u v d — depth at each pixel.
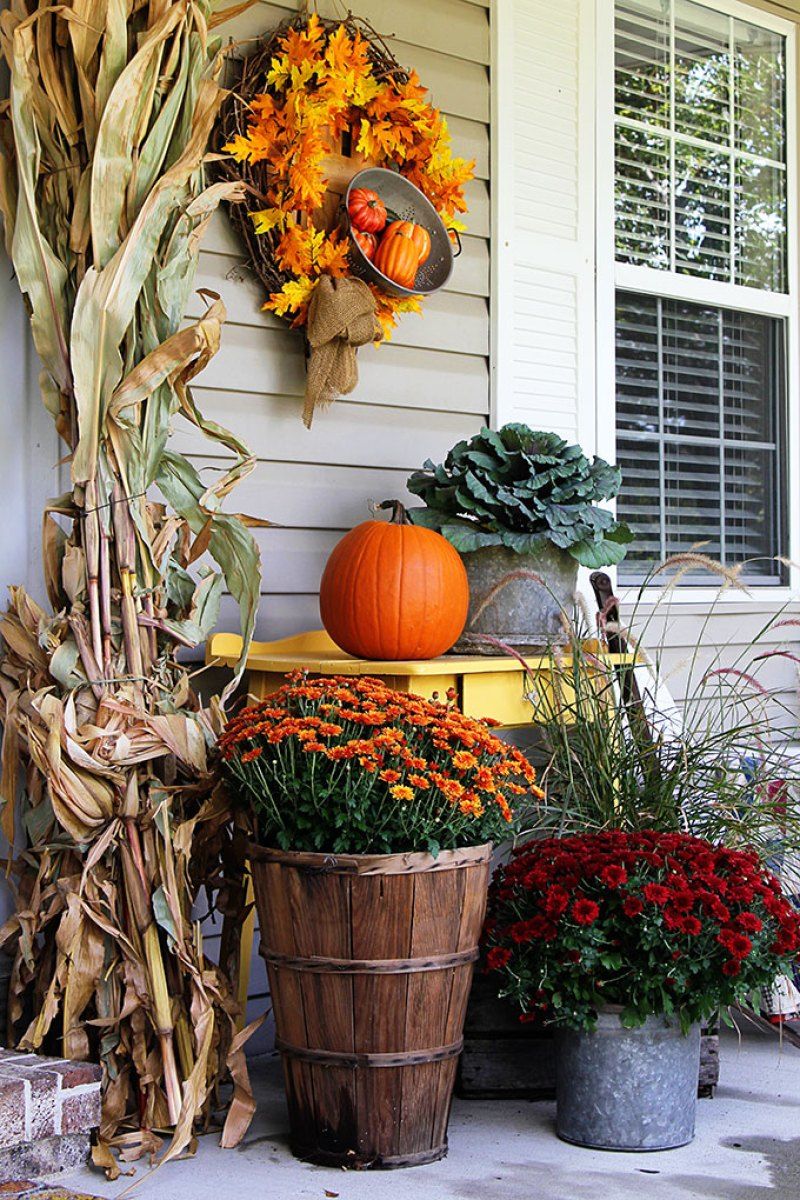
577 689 2.98
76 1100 2.24
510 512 3.18
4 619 2.50
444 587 2.95
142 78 2.40
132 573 2.44
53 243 2.49
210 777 2.44
